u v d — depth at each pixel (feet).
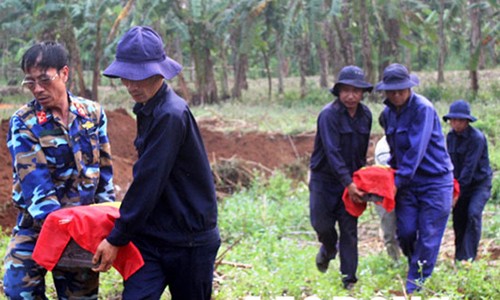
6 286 12.96
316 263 21.99
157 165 11.19
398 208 20.38
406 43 70.85
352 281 20.40
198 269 12.03
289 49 82.23
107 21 75.61
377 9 68.28
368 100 65.62
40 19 71.72
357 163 20.49
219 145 45.91
